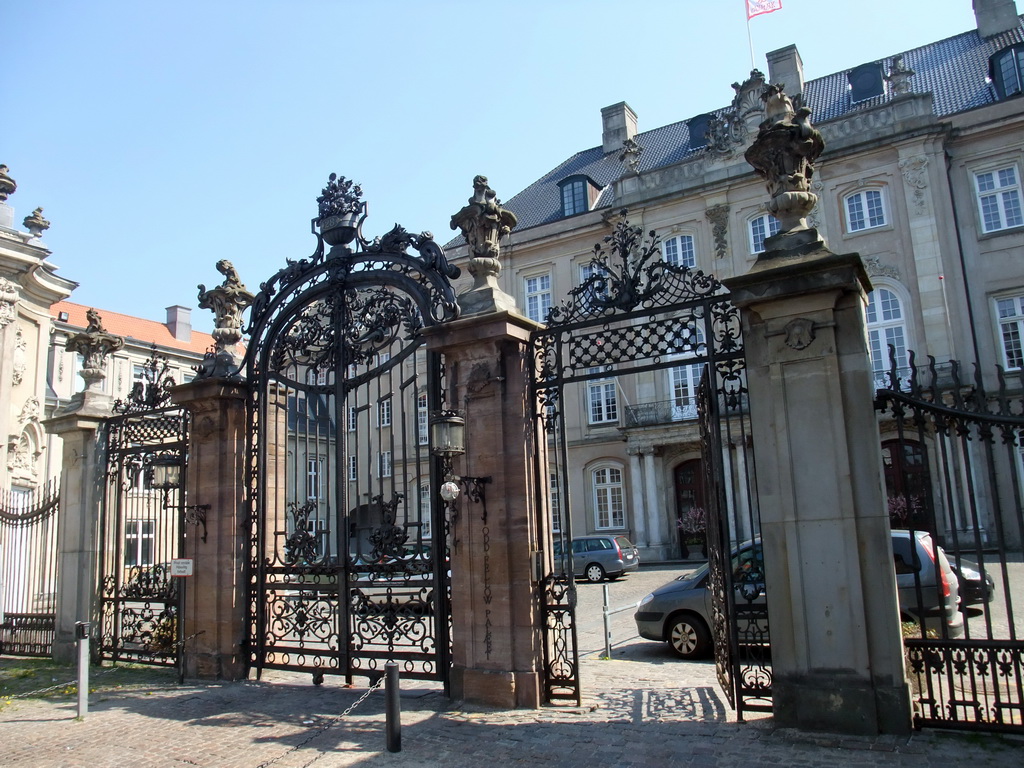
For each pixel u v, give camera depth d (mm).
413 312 8359
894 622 5641
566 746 5887
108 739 6875
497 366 7453
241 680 9047
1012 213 23781
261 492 9320
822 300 6043
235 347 10008
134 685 9062
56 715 7809
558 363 7449
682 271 6953
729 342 6625
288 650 8844
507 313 7270
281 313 9414
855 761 5152
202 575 9344
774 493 6078
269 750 6289
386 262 8656
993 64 25219
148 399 10773
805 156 6539
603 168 33906
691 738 5879
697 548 27312
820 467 5926
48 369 28078
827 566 5820
